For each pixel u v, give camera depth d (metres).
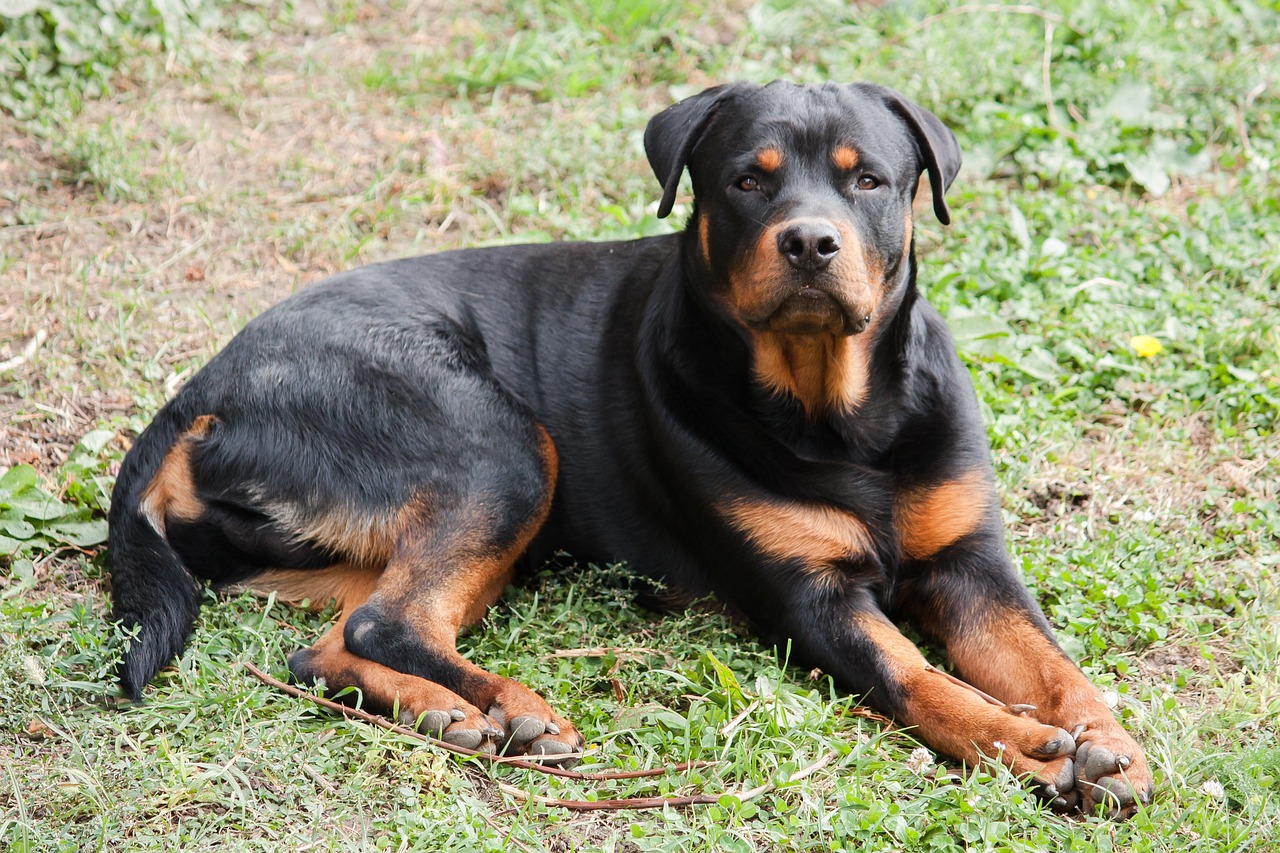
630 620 3.69
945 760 3.12
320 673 3.29
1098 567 3.73
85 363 4.59
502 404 3.70
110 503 3.84
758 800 2.91
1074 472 4.21
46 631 3.41
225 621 3.53
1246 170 5.59
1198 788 2.92
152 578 3.44
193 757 3.00
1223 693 3.26
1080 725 3.01
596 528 3.84
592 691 3.38
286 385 3.64
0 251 5.14
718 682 3.28
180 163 5.65
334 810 2.87
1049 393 4.59
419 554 3.47
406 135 5.88
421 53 6.41
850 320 3.30
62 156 5.64
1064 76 6.08
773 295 3.26
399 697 3.15
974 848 2.73
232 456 3.62
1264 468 4.18
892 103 3.57
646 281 3.90
